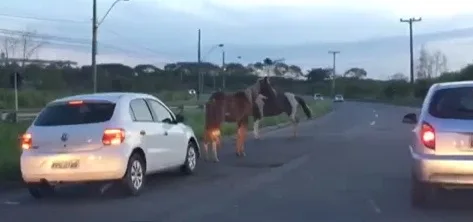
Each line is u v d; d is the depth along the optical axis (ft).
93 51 132.26
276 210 35.17
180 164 47.91
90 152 38.04
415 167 33.27
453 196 38.55
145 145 41.24
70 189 43.83
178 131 47.47
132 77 299.58
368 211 34.55
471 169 31.55
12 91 199.00
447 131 32.48
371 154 65.16
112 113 39.32
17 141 59.26
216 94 60.23
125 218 33.42
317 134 98.48
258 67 277.64
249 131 104.78
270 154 66.49
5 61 235.81
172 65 345.72
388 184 44.39
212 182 46.32
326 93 496.64
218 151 69.72
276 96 88.28
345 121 144.66
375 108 249.96
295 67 405.39
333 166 55.36
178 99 236.84
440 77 276.62
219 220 32.68
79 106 39.78
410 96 282.36
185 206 36.76
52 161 38.27
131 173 39.55
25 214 35.04
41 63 263.49
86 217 33.86
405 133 97.86
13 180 46.80
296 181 46.47
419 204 35.17
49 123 39.47
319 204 36.88
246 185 44.75
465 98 33.45
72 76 273.13
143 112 42.93
